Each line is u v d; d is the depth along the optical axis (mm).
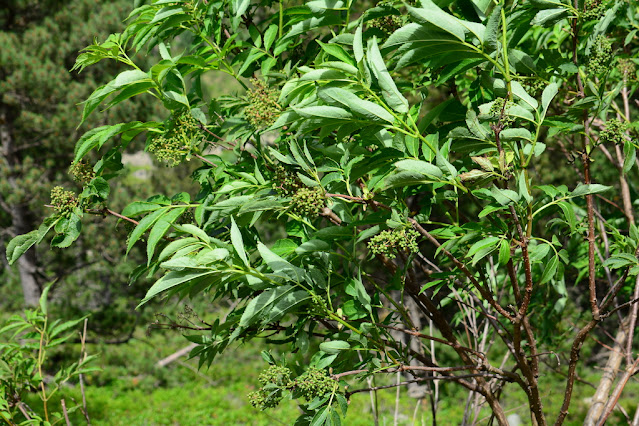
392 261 2039
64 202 1931
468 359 2148
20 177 11414
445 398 9930
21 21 11828
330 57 1972
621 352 2676
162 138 2023
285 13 2225
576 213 2906
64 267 12273
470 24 1473
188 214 2066
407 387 10492
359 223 1761
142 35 2176
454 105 1773
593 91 1828
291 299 1751
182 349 13281
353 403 9945
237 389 12383
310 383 1723
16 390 3000
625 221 3227
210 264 1626
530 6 1777
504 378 2068
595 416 2555
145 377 12469
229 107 2311
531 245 1802
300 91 1806
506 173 1555
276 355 13531
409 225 1646
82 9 11352
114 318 12422
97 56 2061
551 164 8797
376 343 1884
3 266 13836
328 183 1778
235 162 2119
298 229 2018
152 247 1838
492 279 2549
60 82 10617
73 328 11781
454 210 2096
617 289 1952
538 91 1866
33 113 10984
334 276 1932
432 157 1629
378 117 1555
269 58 2199
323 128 1647
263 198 1689
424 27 1459
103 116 10328
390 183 1540
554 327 3133
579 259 3203
